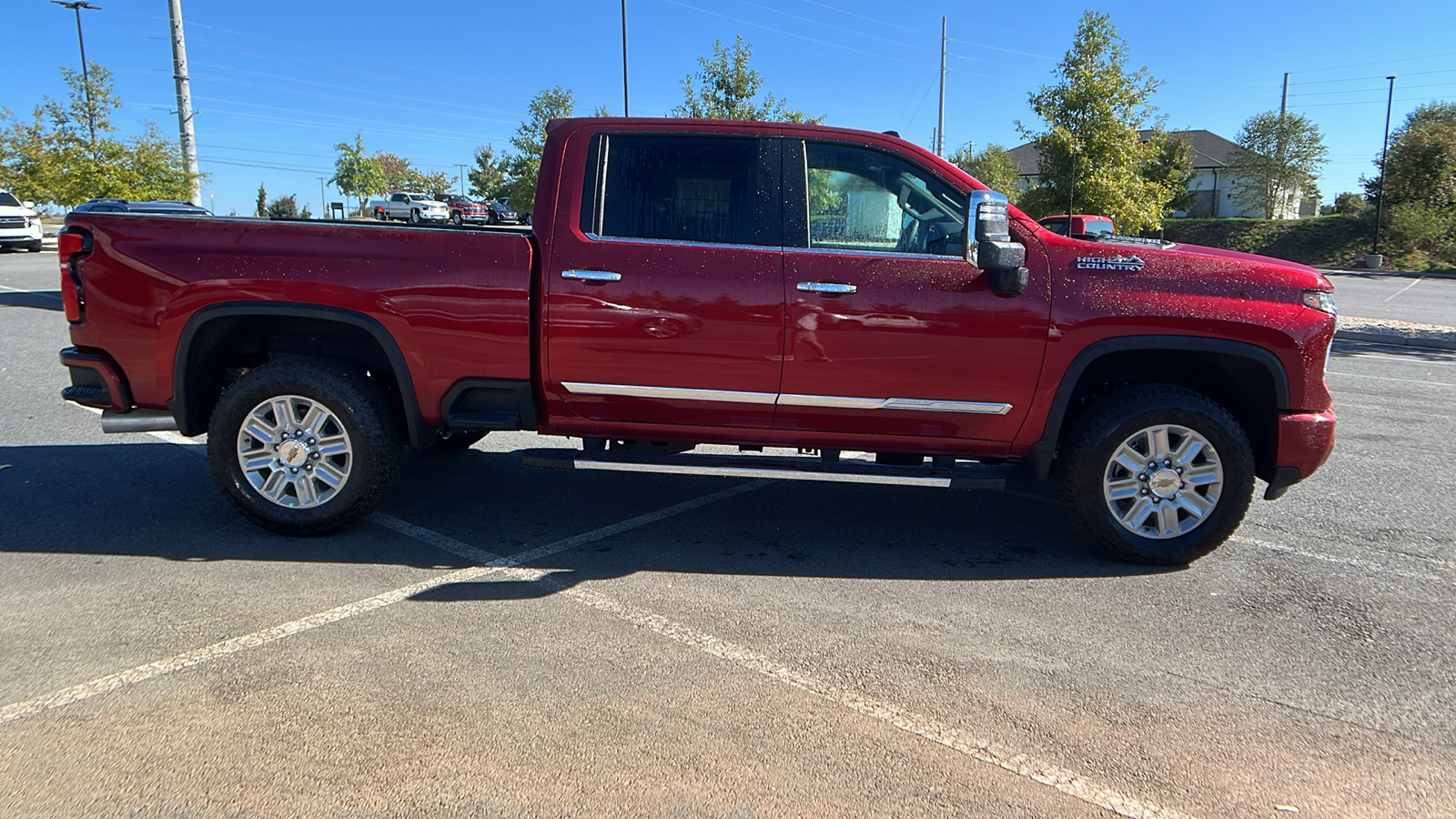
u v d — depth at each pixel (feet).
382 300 14.01
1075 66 72.23
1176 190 135.13
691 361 13.97
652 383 14.14
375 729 9.32
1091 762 9.05
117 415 14.90
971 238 12.68
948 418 14.08
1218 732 9.64
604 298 13.88
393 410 14.85
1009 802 8.39
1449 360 37.04
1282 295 13.69
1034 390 13.84
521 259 13.99
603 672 10.61
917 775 8.75
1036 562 14.55
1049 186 75.00
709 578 13.61
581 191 14.19
